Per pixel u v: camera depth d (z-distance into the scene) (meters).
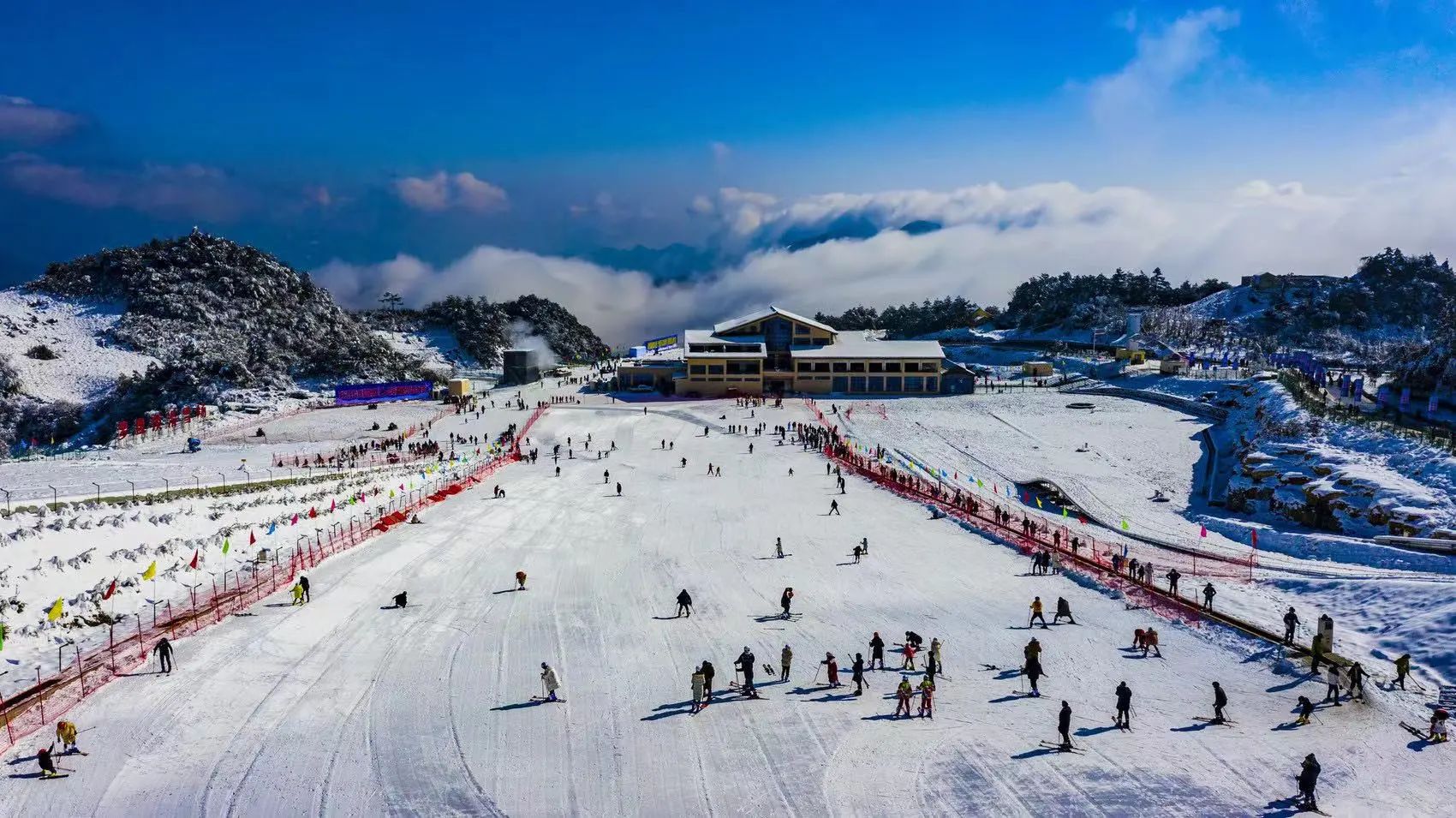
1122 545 63.75
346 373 170.75
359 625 45.22
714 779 31.19
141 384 158.12
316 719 34.94
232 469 88.19
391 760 32.03
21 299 194.12
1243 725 34.47
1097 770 31.44
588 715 35.78
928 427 123.81
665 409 140.38
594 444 114.25
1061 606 46.59
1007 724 35.12
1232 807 29.00
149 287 194.00
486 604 49.38
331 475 83.62
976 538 65.25
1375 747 32.59
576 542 64.31
